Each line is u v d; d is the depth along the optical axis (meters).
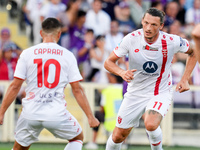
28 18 43.06
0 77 38.34
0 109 18.42
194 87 35.88
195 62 20.42
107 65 19.94
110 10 43.16
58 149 31.61
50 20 18.81
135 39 19.52
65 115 18.38
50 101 18.14
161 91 20.50
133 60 19.86
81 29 41.56
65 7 42.66
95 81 40.06
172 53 19.73
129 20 43.47
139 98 20.75
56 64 18.20
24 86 34.53
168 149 33.44
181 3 44.12
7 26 43.75
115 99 33.38
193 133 36.00
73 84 18.45
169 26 41.16
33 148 31.91
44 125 18.19
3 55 38.47
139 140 35.50
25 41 43.28
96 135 33.72
